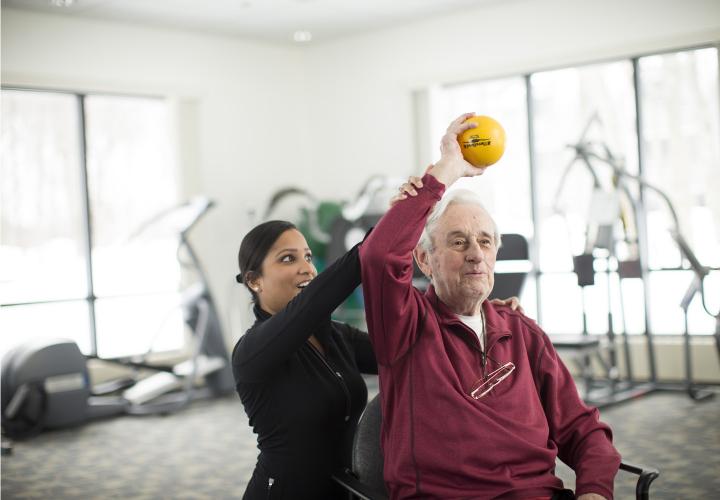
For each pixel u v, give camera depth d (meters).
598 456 1.79
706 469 3.74
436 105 7.10
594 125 6.37
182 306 6.05
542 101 6.59
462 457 1.71
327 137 7.75
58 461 4.50
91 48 6.38
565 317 6.54
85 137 6.45
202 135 7.07
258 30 7.09
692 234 6.02
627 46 6.02
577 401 1.91
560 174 6.55
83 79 6.30
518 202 6.77
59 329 6.34
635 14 5.98
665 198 5.18
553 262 6.59
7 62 5.92
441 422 1.74
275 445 1.86
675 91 6.03
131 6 6.08
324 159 7.79
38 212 6.25
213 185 7.14
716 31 5.66
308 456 1.85
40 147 6.25
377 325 1.78
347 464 1.92
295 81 7.82
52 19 6.16
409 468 1.74
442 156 1.75
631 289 6.23
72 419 5.29
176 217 5.95
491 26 6.66
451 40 6.88
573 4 6.24
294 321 1.71
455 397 1.75
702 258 5.99
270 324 1.75
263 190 7.51
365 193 6.93
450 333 1.85
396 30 7.21
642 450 4.11
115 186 6.63
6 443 4.88
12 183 6.14
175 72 6.91
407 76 7.17
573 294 6.51
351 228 6.69
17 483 4.07
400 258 1.69
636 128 6.16
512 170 6.79
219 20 6.68
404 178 6.82
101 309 6.55
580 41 6.23
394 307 1.75
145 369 5.77
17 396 5.04
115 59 6.52
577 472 1.81
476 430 1.72
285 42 7.61
